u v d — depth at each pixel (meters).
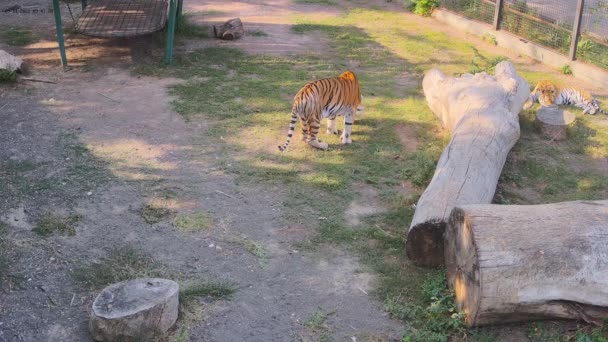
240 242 6.03
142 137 8.03
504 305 4.71
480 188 6.06
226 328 4.95
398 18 14.47
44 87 9.52
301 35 12.84
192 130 8.31
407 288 5.44
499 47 12.58
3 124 8.19
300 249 5.97
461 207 5.03
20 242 5.84
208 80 10.07
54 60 10.67
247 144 8.01
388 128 8.71
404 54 11.91
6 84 9.49
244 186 7.02
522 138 8.59
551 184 7.40
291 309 5.20
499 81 8.82
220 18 13.78
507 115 7.59
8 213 6.27
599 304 4.76
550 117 8.70
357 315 5.14
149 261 5.69
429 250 5.59
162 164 7.40
